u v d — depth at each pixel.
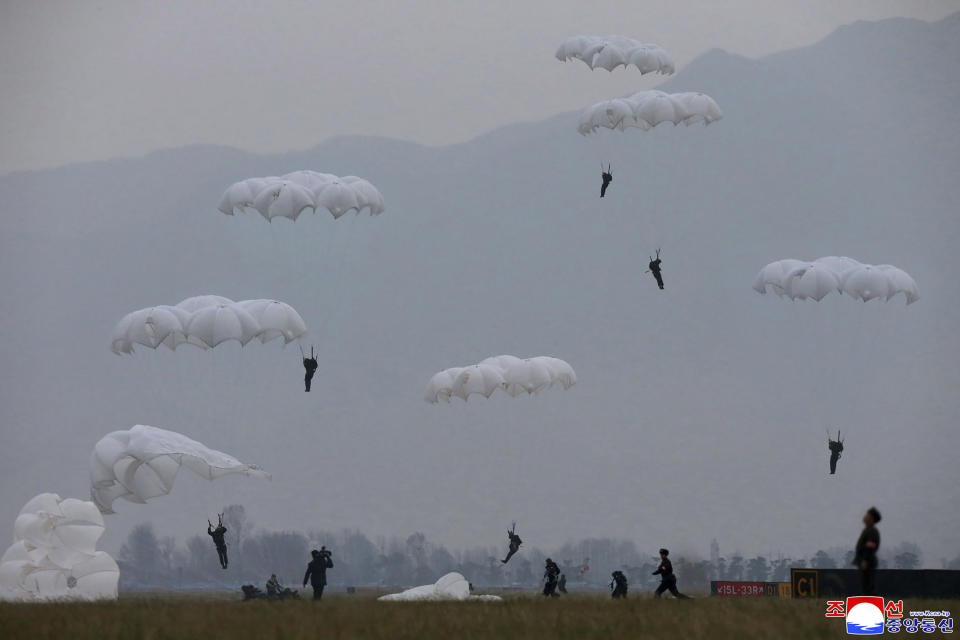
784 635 60.38
